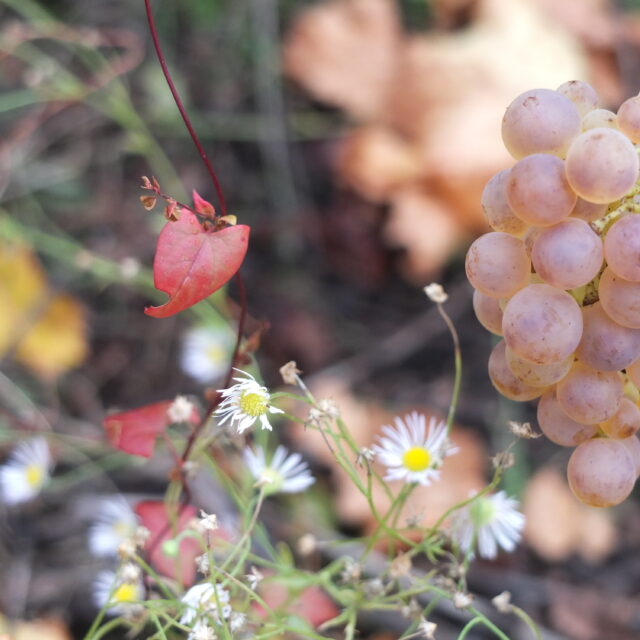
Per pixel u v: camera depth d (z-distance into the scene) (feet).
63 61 2.71
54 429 2.42
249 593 1.47
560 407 1.36
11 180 2.59
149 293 2.60
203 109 2.79
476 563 2.34
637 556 2.43
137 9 2.79
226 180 2.78
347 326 2.69
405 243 2.62
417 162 2.70
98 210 2.65
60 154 2.68
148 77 2.73
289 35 2.85
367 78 2.80
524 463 2.46
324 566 2.18
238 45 2.85
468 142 2.65
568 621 2.31
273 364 2.59
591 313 1.30
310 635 1.48
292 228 2.76
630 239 1.24
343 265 2.75
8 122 2.65
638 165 1.25
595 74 2.86
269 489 1.61
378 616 2.10
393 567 1.52
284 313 2.66
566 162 1.25
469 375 2.62
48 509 2.31
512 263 1.30
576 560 2.41
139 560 1.50
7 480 1.95
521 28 2.77
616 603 2.35
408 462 1.54
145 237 2.64
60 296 2.55
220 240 1.35
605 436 1.36
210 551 1.43
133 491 2.36
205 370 2.18
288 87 2.87
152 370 2.56
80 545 2.27
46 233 2.60
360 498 2.30
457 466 2.43
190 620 1.48
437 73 2.73
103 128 2.71
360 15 2.84
